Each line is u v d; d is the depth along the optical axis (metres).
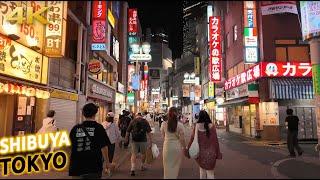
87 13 19.03
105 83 24.78
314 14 12.20
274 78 21.88
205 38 49.44
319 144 12.58
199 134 6.73
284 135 21.58
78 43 17.70
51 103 13.62
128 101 39.09
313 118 21.61
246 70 24.95
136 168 10.30
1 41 9.94
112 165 9.60
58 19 12.51
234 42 29.59
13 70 10.59
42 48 12.61
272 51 22.17
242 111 27.64
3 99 11.59
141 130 9.31
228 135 27.00
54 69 14.44
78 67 17.58
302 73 21.66
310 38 12.48
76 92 17.17
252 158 12.61
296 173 9.05
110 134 9.80
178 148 6.79
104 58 25.14
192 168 10.26
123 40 38.00
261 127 22.45
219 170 9.69
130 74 39.66
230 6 31.12
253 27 22.59
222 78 32.84
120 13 38.28
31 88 11.35
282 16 22.48
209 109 47.59
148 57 35.78
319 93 12.56
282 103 21.84
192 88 55.91
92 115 5.50
